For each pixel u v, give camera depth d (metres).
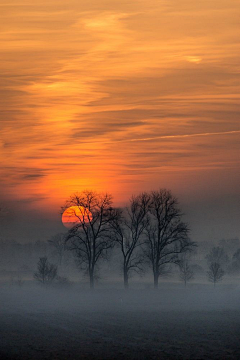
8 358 119.25
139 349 130.62
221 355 122.12
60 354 124.25
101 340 145.12
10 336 153.50
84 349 130.88
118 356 121.44
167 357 119.88
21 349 131.38
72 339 147.25
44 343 140.62
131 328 168.88
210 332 159.38
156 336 151.62
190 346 134.50
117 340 145.00
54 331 163.38
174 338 147.75
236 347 132.75
